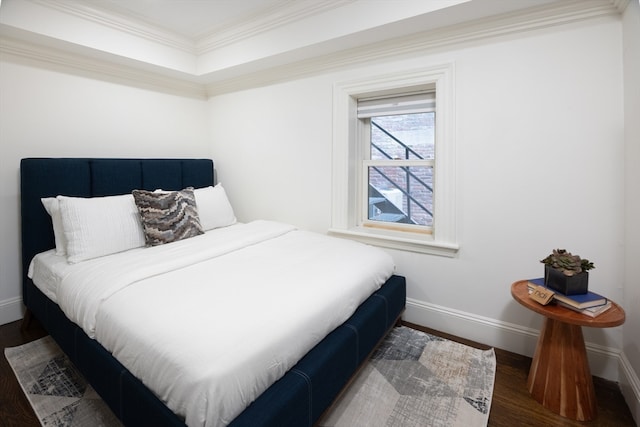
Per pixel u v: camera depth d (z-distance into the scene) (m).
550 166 1.79
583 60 1.67
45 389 1.64
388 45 2.19
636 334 1.47
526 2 1.67
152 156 2.99
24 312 2.36
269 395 1.10
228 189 3.35
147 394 1.11
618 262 1.66
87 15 2.24
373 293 1.91
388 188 2.60
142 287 1.48
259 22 2.45
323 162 2.64
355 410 1.51
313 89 2.62
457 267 2.12
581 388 1.46
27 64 2.23
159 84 2.99
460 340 2.10
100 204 2.09
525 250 1.90
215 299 1.35
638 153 1.44
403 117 2.47
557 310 1.47
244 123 3.13
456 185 2.07
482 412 1.50
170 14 2.39
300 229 2.82
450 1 1.72
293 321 1.26
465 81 1.98
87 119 2.54
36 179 2.16
